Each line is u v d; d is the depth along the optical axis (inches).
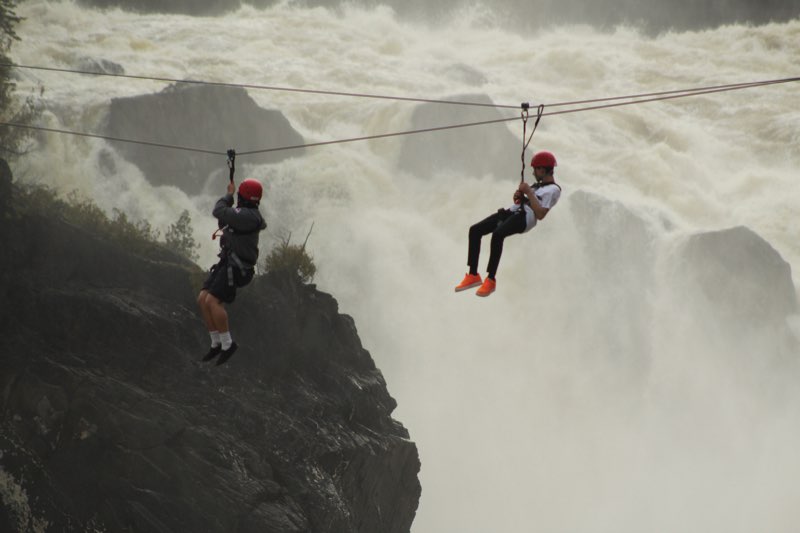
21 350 2755.9
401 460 3427.7
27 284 2891.2
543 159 1638.8
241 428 2876.5
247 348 3107.8
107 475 2684.5
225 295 1560.0
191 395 2874.0
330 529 2881.4
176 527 2657.5
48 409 2699.3
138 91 7076.8
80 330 2851.9
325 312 3440.0
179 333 3004.4
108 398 2728.8
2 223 2957.7
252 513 2691.9
